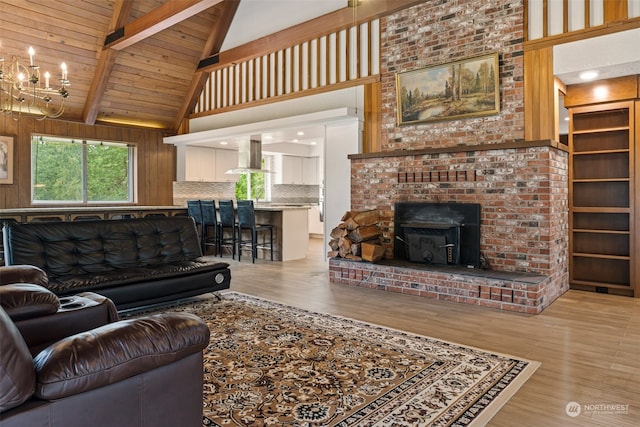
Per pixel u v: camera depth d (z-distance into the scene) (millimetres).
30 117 7195
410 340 3107
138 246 4219
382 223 5453
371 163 5555
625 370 2588
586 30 4230
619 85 4570
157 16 5859
